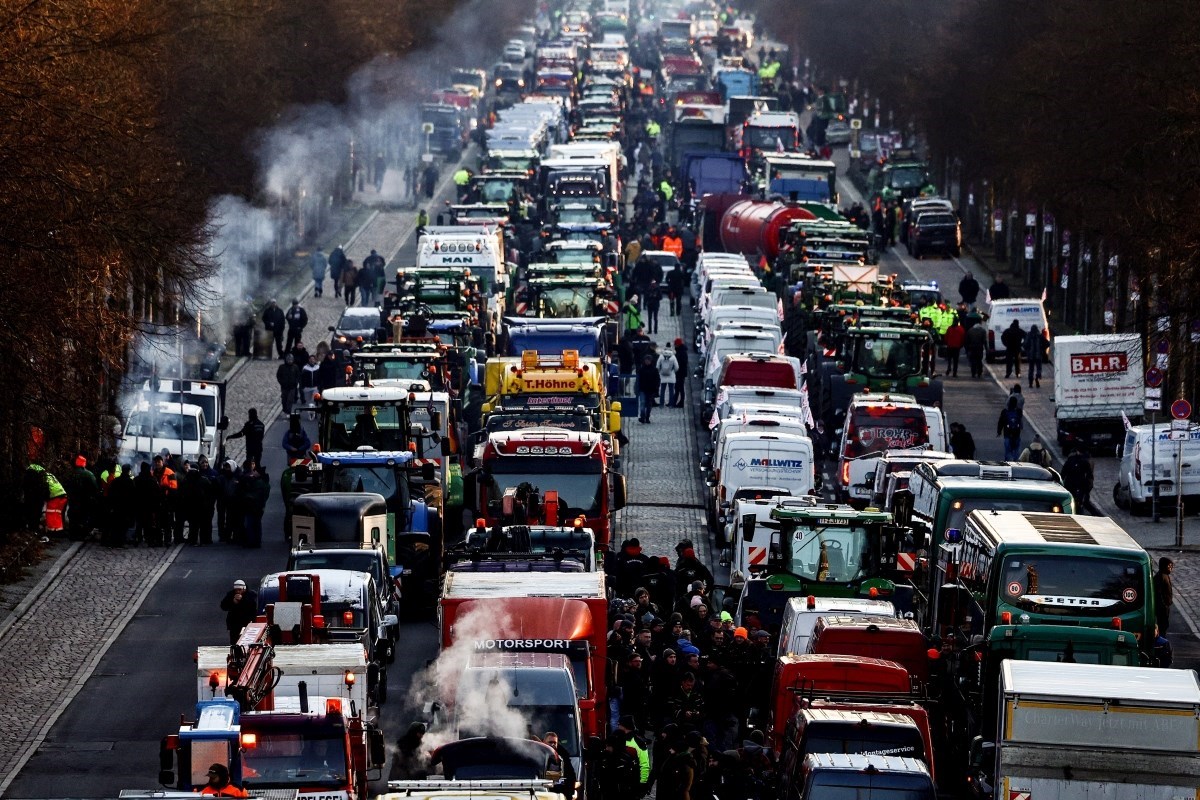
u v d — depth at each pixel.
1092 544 105.69
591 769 92.06
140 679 116.44
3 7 136.00
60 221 129.25
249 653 91.00
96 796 95.44
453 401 172.25
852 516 119.75
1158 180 189.25
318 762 82.62
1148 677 89.12
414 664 121.25
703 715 100.31
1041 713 87.25
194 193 194.00
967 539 113.38
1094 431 194.88
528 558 111.00
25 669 118.00
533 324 197.75
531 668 90.56
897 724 86.12
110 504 149.25
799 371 194.00
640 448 196.88
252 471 151.88
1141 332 176.50
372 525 128.75
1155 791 86.81
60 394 135.00
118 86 162.00
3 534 145.75
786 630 108.62
